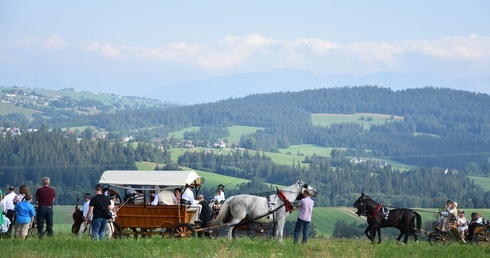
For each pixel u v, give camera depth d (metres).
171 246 25.88
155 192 31.55
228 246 26.75
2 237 29.86
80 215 34.06
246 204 31.98
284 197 31.89
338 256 25.88
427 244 33.78
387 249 28.73
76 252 23.78
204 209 32.34
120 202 31.69
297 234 30.66
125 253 23.83
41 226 30.11
